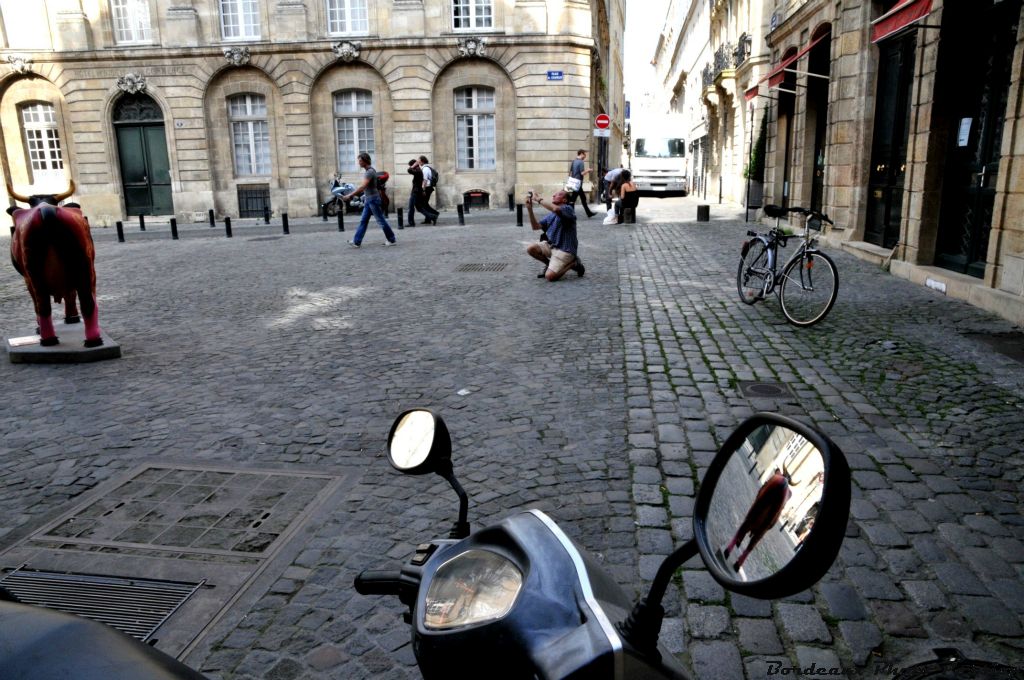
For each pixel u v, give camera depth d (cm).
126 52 2648
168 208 2800
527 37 2584
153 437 510
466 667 105
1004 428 480
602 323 803
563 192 1060
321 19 2612
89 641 92
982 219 914
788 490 92
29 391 621
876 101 1266
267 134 2733
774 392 562
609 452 455
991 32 903
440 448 164
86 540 370
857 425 491
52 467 463
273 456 471
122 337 812
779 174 2017
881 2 1234
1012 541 342
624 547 343
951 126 988
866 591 303
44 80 2719
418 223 2161
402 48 2603
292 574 331
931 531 352
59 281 704
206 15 2627
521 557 112
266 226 2291
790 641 274
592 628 99
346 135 2728
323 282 1133
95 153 2741
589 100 2764
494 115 2689
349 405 563
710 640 275
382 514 387
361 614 298
